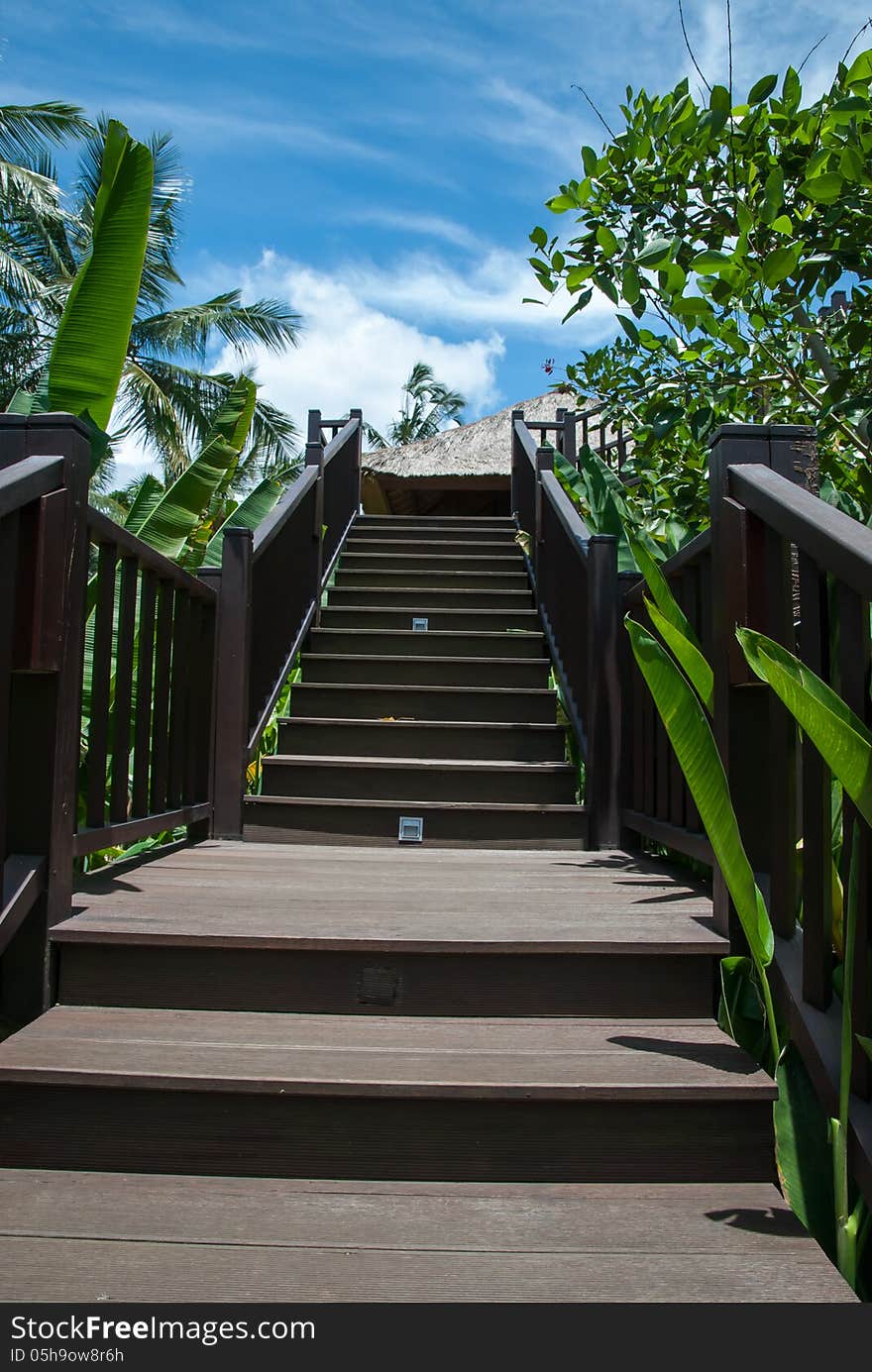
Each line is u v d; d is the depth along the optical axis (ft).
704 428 8.48
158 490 14.97
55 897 5.88
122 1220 4.28
